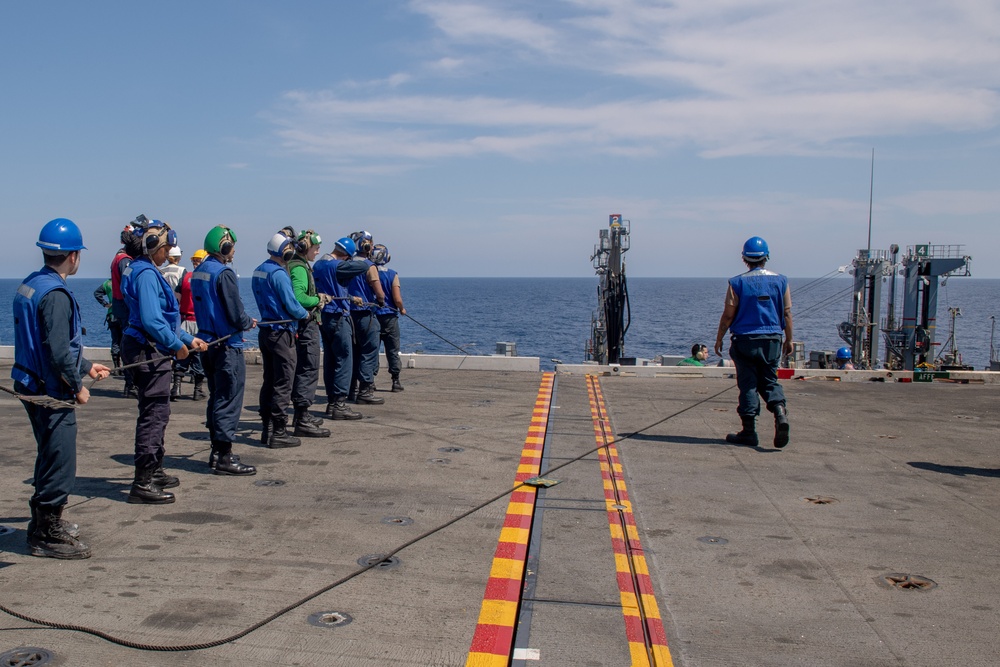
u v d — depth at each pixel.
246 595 4.17
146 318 5.54
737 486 6.55
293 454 7.37
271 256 7.61
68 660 3.45
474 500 5.96
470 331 78.69
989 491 6.52
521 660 3.56
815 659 3.67
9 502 5.72
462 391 11.34
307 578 4.42
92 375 5.04
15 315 4.72
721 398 11.11
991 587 4.54
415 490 6.20
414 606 4.07
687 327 85.44
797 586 4.51
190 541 4.98
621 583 4.45
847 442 8.32
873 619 4.10
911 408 10.48
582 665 3.53
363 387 10.13
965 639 3.89
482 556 4.81
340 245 8.99
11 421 8.74
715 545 5.14
